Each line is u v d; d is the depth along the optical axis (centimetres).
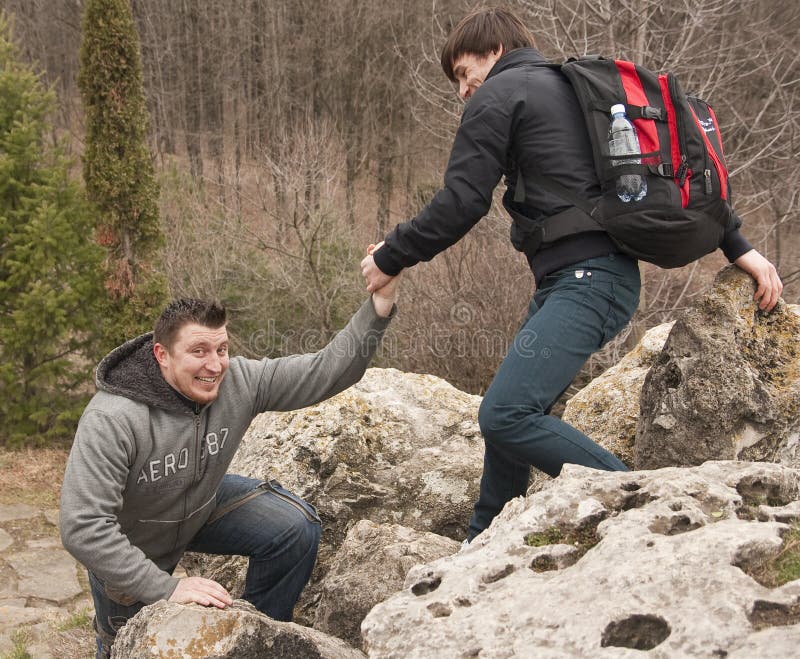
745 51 1059
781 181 945
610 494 192
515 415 227
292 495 296
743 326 276
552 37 908
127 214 973
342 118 2205
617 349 920
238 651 209
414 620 162
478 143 229
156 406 252
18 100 980
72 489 238
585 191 226
